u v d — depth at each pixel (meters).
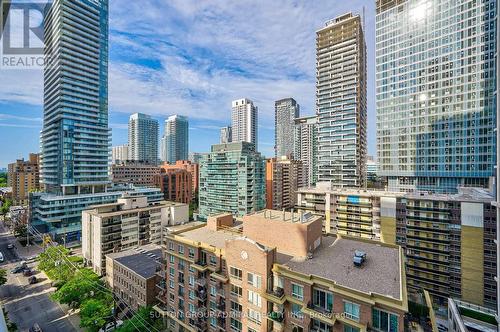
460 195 70.94
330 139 154.62
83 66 129.88
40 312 56.41
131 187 152.00
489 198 64.06
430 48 117.00
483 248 59.16
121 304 60.12
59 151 122.75
